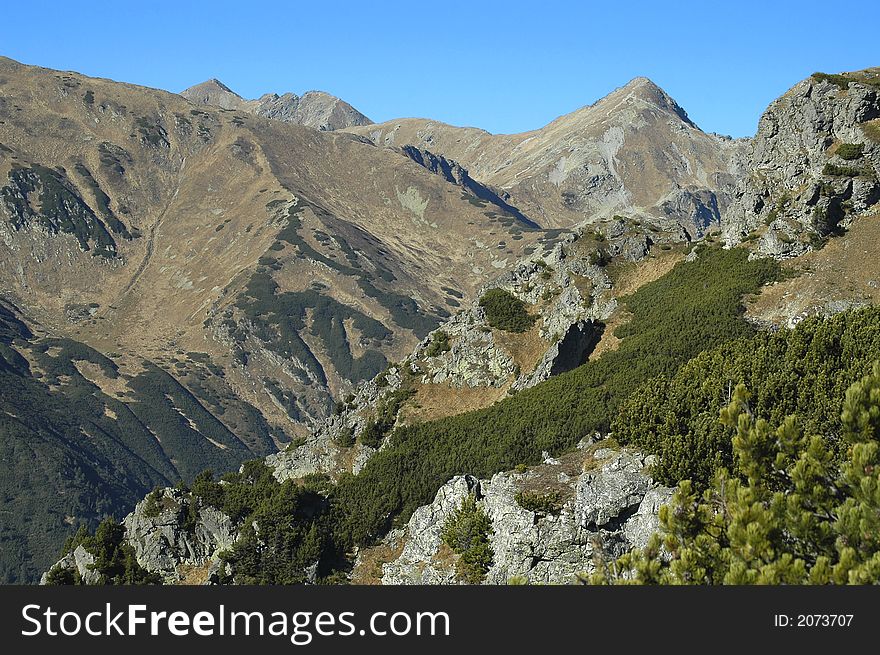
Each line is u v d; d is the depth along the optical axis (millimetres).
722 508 30922
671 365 80438
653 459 49719
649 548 28906
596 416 75250
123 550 78000
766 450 30062
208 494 81062
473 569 54562
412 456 83250
